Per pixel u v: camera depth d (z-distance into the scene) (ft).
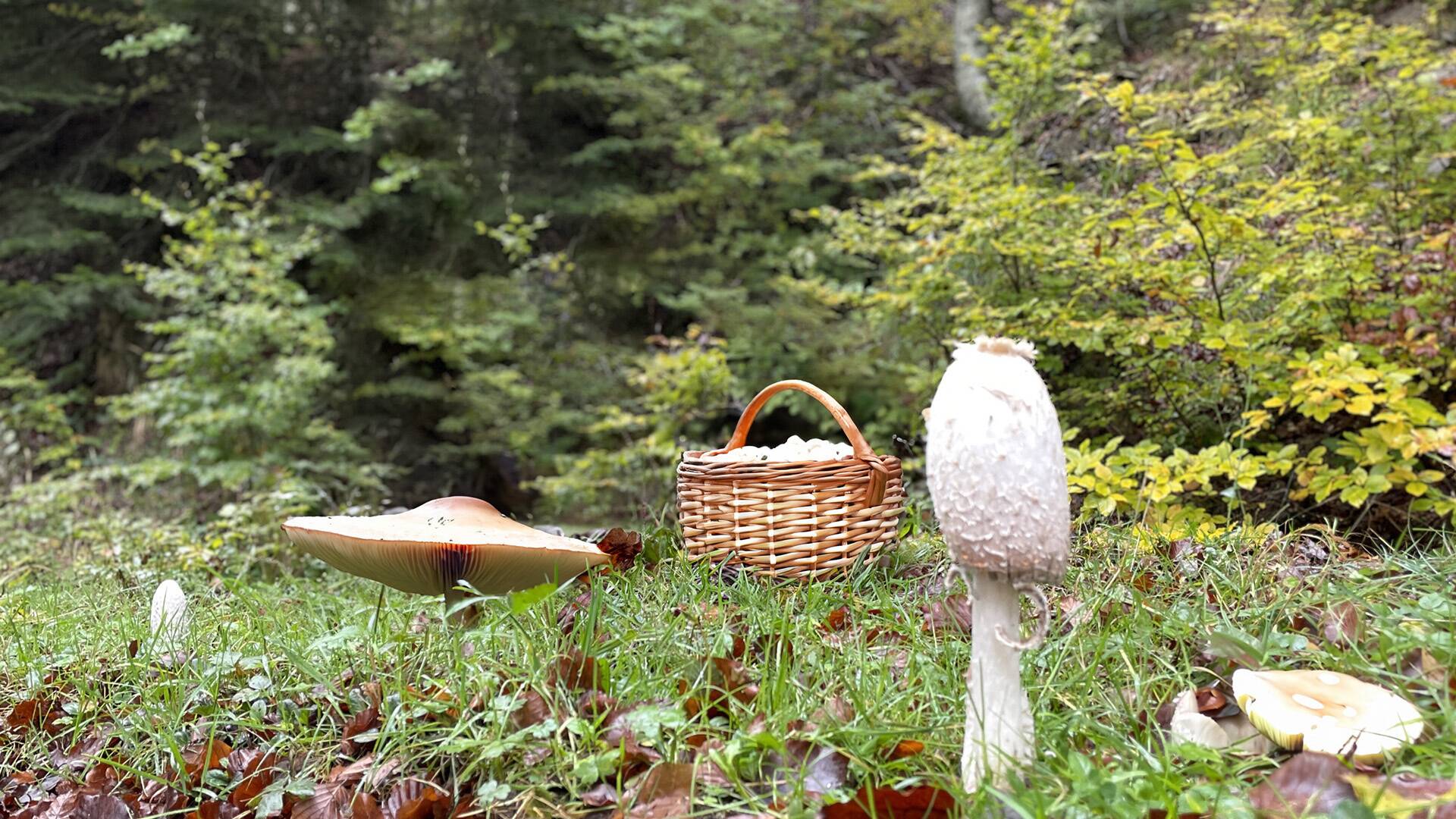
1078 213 18.38
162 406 26.53
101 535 20.08
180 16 33.17
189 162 28.17
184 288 27.17
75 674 8.83
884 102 40.22
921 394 22.03
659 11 38.37
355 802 6.48
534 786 6.23
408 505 33.14
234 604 11.20
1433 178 17.25
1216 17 21.97
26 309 31.58
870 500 9.77
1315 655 6.89
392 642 8.29
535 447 32.04
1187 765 5.76
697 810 5.86
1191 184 16.89
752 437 31.68
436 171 34.60
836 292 23.67
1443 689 6.24
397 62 37.58
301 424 28.25
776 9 38.60
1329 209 14.55
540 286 35.24
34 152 35.65
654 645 7.65
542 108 38.50
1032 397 4.99
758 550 9.72
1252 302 15.62
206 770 7.07
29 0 33.09
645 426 28.58
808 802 5.75
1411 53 18.01
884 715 6.50
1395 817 5.06
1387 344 13.85
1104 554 9.37
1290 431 15.16
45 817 6.97
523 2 36.17
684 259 36.78
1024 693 5.56
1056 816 5.32
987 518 4.94
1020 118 21.26
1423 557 8.82
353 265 33.65
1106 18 35.04
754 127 38.19
